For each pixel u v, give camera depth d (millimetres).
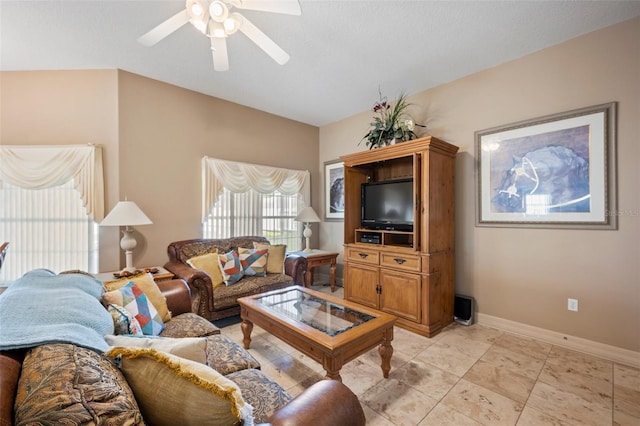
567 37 2375
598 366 2125
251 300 2340
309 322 1940
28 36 2338
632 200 2143
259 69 2910
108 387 674
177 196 3336
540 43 2459
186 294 2174
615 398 1762
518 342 2525
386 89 3363
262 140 4113
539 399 1761
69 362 703
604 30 2242
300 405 933
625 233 2170
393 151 2998
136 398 787
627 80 2156
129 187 3010
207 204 3508
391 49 2545
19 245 2807
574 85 2379
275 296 2480
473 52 2592
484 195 2898
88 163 2836
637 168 2123
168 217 3270
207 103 3566
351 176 3639
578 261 2375
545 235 2539
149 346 999
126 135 2980
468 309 2916
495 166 2818
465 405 1713
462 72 2961
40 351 751
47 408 563
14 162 2713
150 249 3152
